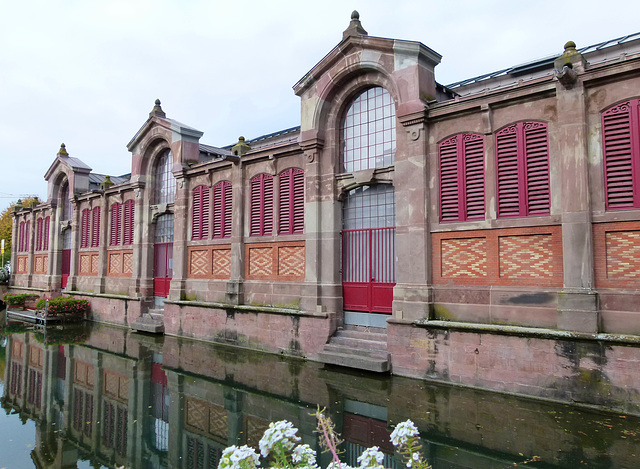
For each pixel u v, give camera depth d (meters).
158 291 17.84
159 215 17.91
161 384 10.28
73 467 6.35
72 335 16.86
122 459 6.60
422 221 9.84
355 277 11.55
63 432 7.76
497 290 8.84
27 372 11.74
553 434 6.56
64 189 24.45
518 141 8.80
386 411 7.82
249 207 13.98
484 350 8.73
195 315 15.13
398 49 10.29
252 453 2.87
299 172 12.66
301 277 12.30
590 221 7.81
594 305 7.56
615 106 7.77
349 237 11.76
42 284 25.41
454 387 8.95
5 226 48.75
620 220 7.57
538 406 7.68
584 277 7.74
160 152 18.05
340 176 11.73
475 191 9.34
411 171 10.11
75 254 22.55
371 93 11.52
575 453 5.96
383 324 10.91
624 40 11.76
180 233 16.19
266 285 13.14
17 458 6.70
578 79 7.98
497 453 6.08
